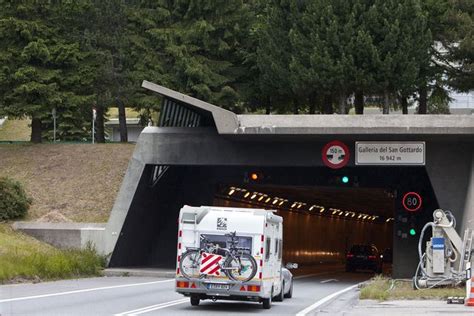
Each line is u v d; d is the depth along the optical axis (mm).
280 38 126125
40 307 45438
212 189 101750
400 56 116375
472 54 121750
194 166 98562
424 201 98438
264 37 126625
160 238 101250
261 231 48750
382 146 86750
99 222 92812
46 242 89000
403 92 122125
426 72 126500
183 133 90438
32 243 86125
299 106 143625
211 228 49031
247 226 48844
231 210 49312
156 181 93938
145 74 126625
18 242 83875
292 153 89062
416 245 98188
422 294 58344
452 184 86688
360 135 83875
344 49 117875
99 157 109812
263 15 136750
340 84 118188
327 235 193000
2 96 119125
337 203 159625
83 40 123812
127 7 132375
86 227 90312
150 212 95875
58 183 102312
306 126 82875
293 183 100062
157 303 51688
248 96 132500
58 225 90250
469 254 63594
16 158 112062
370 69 118000
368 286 65438
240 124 84125
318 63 117375
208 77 127062
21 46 117688
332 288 78375
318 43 118062
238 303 54750
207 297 49344
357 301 57969
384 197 138375
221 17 129625
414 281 64875
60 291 58875
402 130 81938
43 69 119000
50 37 119062
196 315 44562
